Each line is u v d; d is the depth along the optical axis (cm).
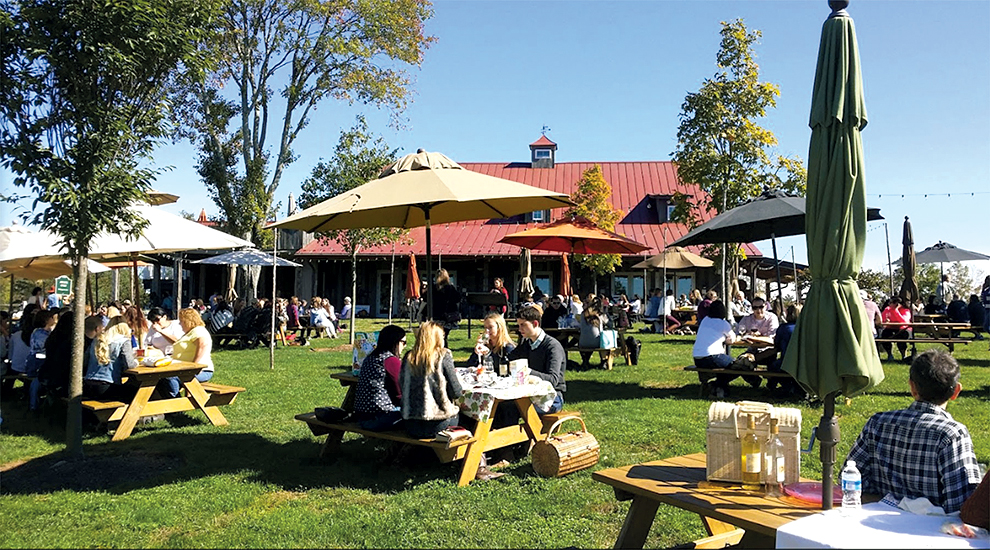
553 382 696
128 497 552
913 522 296
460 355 1553
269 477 611
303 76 2666
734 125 1898
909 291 2338
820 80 333
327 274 3575
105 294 3709
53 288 2020
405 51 2681
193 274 3719
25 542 455
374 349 659
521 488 572
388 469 636
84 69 653
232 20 2514
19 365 1003
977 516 285
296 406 942
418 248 3362
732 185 1891
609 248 1503
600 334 1347
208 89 2583
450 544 453
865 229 329
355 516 506
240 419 861
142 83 700
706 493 353
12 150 605
